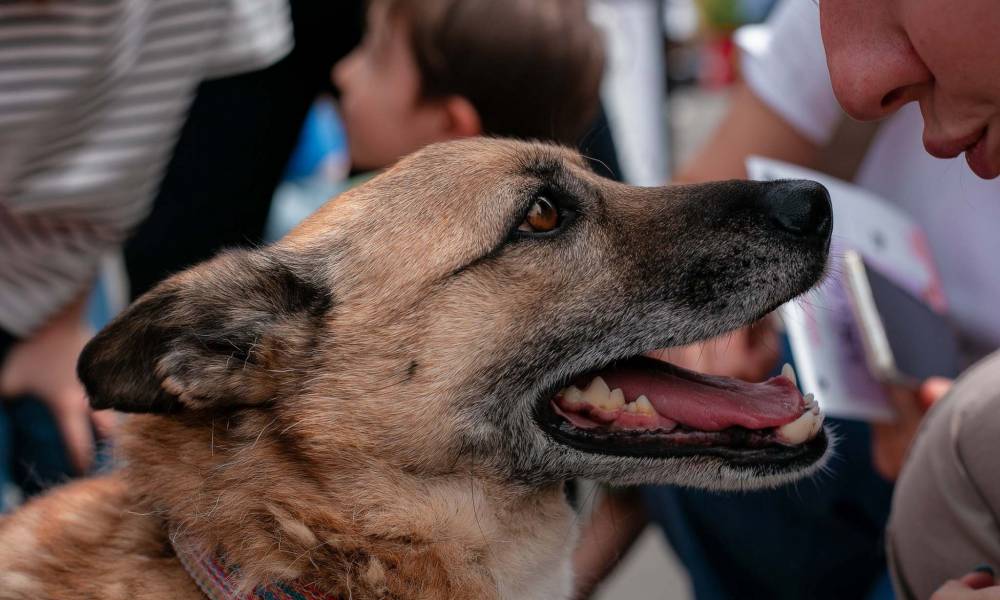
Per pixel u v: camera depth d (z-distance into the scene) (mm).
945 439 619
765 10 1979
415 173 665
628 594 1101
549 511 669
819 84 836
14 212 754
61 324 833
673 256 666
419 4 860
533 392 651
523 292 650
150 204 870
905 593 651
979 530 602
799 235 673
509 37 841
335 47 962
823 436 654
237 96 925
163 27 757
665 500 876
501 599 652
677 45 1987
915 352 753
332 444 630
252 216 972
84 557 618
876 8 541
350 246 656
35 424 837
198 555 609
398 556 627
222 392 628
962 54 520
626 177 1046
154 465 628
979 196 809
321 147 1367
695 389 664
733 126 878
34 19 691
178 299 623
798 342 743
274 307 648
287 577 612
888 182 858
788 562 847
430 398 638
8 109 701
